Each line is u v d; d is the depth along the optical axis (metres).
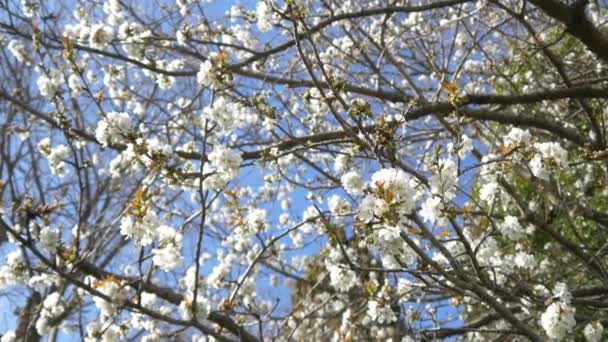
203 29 6.38
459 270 2.98
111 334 3.64
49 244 3.34
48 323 4.54
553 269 5.79
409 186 2.47
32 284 4.31
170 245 3.23
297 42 3.16
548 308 3.09
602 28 6.83
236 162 3.25
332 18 5.28
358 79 6.05
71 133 3.97
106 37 5.52
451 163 3.05
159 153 3.21
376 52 7.33
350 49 6.09
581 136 5.49
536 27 7.25
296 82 5.35
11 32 5.63
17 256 3.74
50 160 4.26
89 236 6.30
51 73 4.85
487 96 5.41
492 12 7.18
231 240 6.77
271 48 5.78
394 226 2.45
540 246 6.06
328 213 3.56
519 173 5.38
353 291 5.63
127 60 5.41
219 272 4.86
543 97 5.41
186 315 3.38
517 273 4.92
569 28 5.04
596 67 6.66
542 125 5.55
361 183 3.12
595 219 5.60
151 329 4.04
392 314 3.59
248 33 6.34
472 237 4.50
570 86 5.49
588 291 4.44
